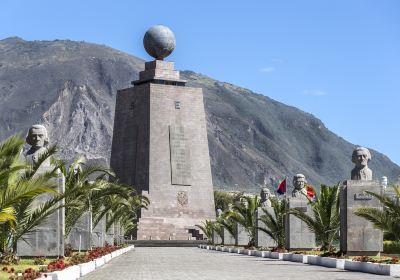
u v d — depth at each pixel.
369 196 44.62
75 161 43.97
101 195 46.16
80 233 53.41
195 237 120.88
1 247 34.69
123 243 99.56
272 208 67.75
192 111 125.69
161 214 120.81
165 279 32.69
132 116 125.25
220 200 165.38
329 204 49.16
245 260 53.72
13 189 25.62
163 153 122.56
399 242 39.25
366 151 45.09
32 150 38.66
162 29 129.38
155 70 127.44
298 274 35.66
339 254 45.41
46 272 29.00
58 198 34.88
